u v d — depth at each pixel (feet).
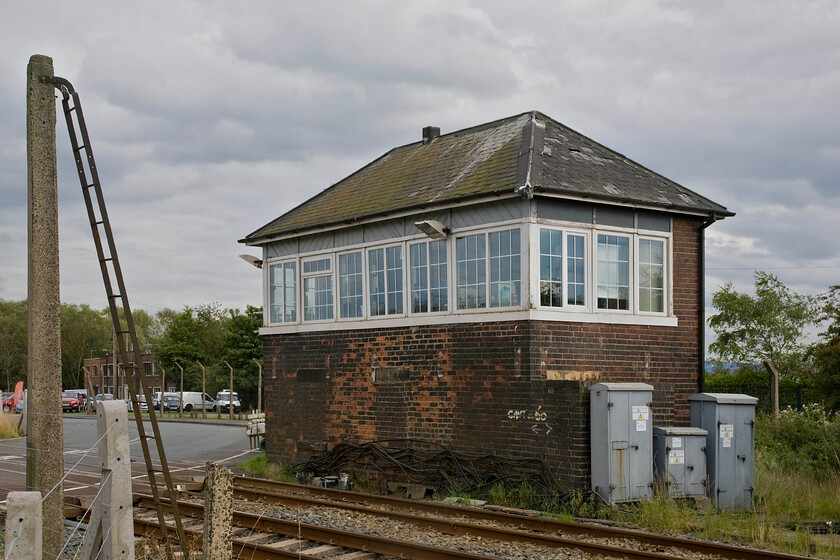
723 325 117.29
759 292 116.47
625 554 30.30
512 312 46.19
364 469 55.11
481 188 48.26
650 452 42.80
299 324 62.03
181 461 67.51
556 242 46.68
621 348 48.34
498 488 45.16
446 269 50.88
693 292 51.83
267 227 66.23
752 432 45.42
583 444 42.60
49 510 28.37
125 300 27.32
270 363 64.80
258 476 60.44
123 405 21.56
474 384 48.37
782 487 45.19
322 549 32.19
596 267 47.85
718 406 44.50
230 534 20.61
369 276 56.59
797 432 55.31
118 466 21.26
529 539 33.40
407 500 42.91
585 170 50.24
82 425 118.01
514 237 46.68
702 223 52.42
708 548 31.73
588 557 30.81
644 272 50.03
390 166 64.64
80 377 282.36
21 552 16.84
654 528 37.88
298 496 44.96
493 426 47.06
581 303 47.24
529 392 45.06
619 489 41.65
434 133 65.46
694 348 51.55
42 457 28.43
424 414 51.52
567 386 43.32
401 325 53.47
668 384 45.65
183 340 202.49
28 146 28.96
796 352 109.81
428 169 58.13
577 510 41.45
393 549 30.94
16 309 294.25
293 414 62.18
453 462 48.96
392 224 54.75
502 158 51.67
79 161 28.55
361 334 56.49
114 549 20.97
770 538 35.29
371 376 55.47
